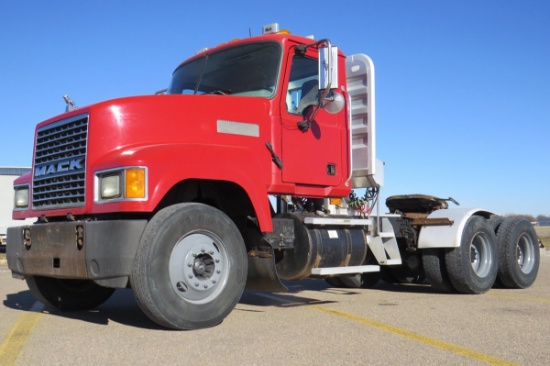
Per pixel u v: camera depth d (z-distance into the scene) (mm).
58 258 5648
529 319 6113
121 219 5512
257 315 6348
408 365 4176
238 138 6312
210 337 5109
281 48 6836
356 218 7641
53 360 4355
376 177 7910
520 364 4234
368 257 8031
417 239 8672
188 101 6094
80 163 5754
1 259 18359
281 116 6707
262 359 4328
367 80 7875
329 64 6434
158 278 5219
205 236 5613
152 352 4566
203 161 5727
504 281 9398
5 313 6777
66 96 6359
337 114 7434
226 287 5676
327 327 5602
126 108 5789
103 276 5230
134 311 6914
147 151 5398
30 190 6488
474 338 5105
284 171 6672
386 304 7355
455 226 8359
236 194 6367
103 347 4758
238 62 7109
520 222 9453
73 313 6781
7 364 4250
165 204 5961
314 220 6809
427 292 9016
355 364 4195
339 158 7387
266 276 6328
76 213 5738
